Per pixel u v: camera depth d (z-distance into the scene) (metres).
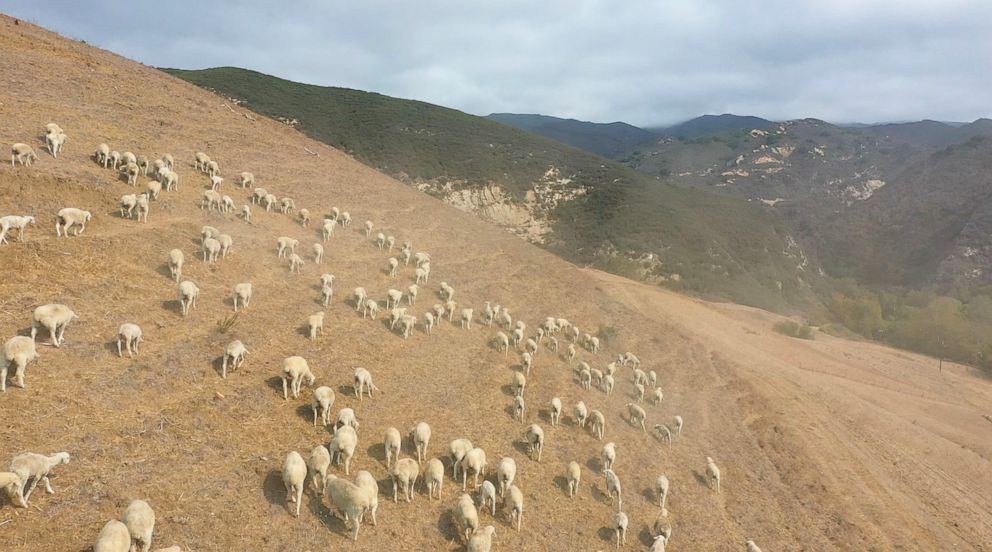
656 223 104.44
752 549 18.36
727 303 80.56
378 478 15.27
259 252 26.06
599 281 47.62
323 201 36.78
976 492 29.42
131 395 14.36
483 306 31.92
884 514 23.78
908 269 132.75
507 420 20.88
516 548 14.96
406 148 117.06
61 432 12.38
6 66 31.11
